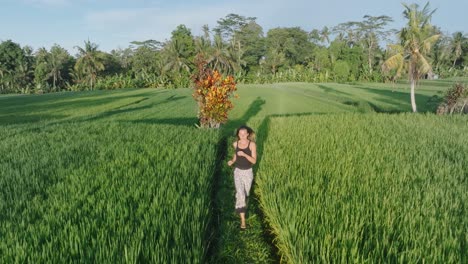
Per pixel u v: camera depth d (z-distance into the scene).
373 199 6.20
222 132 17.30
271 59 89.19
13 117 26.33
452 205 5.95
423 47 27.59
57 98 43.09
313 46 99.81
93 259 4.40
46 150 11.39
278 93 45.41
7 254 4.41
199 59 18.45
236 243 6.21
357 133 14.11
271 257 5.91
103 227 5.06
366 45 97.94
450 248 4.51
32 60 86.06
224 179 9.63
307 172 8.13
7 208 6.16
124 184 7.23
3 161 9.84
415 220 5.26
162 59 76.94
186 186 7.29
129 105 34.88
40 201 6.43
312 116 21.08
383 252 4.55
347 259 4.48
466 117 21.11
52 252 4.47
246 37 96.75
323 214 5.61
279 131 14.77
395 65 28.16
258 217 7.32
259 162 10.27
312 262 4.51
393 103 35.28
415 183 7.21
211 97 17.41
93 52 73.38
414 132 14.77
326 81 75.81
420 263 4.31
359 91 48.41
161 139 12.85
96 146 11.96
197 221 5.54
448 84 59.03
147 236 4.89
